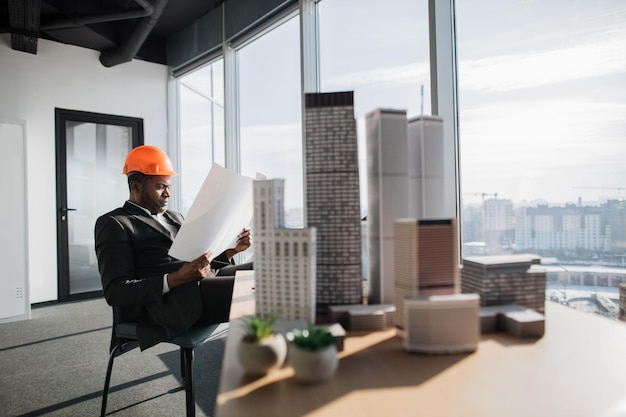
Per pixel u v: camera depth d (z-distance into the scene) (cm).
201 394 189
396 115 68
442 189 70
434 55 191
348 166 71
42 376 213
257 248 67
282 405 42
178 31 441
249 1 336
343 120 70
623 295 122
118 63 410
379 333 66
